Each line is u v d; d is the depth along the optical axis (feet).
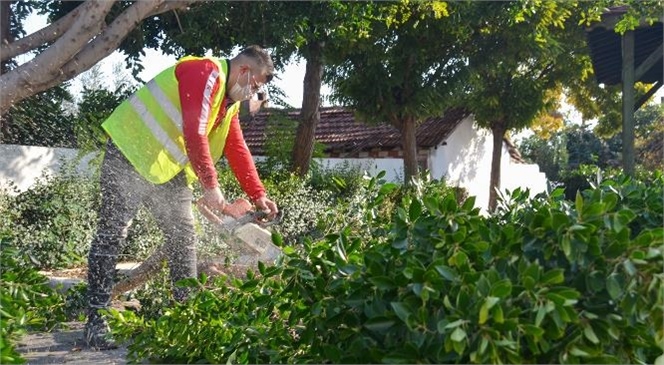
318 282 10.05
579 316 8.19
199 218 16.85
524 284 8.03
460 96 52.31
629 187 11.69
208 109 14.84
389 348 8.68
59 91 28.04
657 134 59.00
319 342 10.02
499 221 11.69
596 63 43.06
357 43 40.11
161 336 12.67
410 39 42.75
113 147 15.42
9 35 19.47
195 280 12.78
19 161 27.04
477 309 7.80
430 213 9.99
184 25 29.12
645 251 8.30
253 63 15.75
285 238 28.12
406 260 9.08
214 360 12.22
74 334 15.61
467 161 72.84
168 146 15.23
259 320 11.64
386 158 60.54
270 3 30.73
